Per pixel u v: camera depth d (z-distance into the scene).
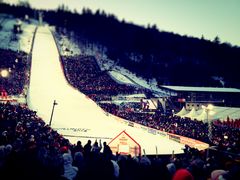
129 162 7.33
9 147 7.26
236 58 119.31
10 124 19.11
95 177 5.59
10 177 5.60
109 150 9.08
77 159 7.70
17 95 52.94
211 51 125.00
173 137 32.59
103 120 44.09
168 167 7.24
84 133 34.91
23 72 72.81
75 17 163.25
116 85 72.50
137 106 54.12
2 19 154.50
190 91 61.53
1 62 78.12
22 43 114.19
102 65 99.62
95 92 63.88
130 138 13.19
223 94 62.28
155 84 90.94
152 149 27.94
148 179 6.93
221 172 5.92
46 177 5.63
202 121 38.00
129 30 149.25
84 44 133.50
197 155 9.45
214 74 111.94
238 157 9.62
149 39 141.00
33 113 31.45
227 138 26.33
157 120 39.50
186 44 133.88
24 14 169.75
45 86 66.06
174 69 112.69
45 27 154.62
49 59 94.94
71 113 47.34
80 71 83.44
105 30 149.38
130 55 129.75
